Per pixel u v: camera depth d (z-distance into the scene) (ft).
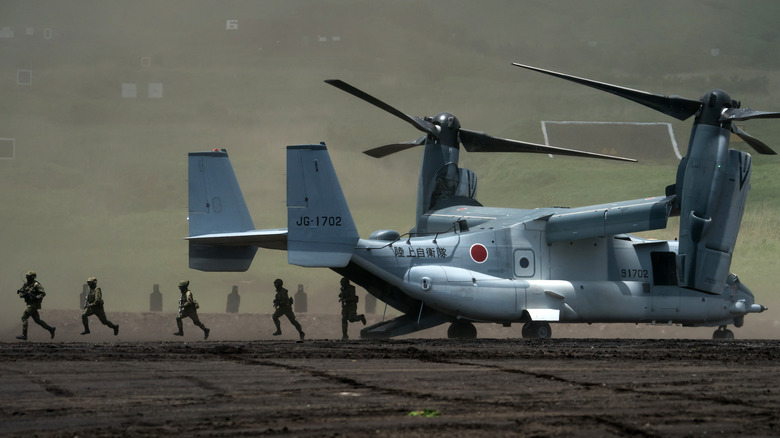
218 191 283.18
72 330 324.60
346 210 230.48
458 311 238.07
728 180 233.96
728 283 280.10
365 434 70.69
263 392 97.35
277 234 243.81
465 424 75.56
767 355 157.28
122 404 87.61
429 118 290.76
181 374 115.85
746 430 72.79
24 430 72.59
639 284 264.31
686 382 109.09
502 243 249.55
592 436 70.03
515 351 164.45
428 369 124.67
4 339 304.09
